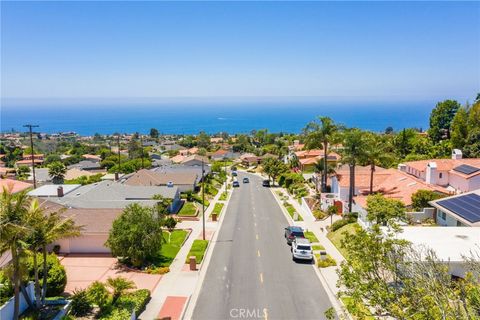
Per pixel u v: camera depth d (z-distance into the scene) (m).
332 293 28.94
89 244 38.00
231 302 27.53
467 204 34.69
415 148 86.38
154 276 32.41
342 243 19.27
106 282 30.23
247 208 63.06
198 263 35.41
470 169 48.00
